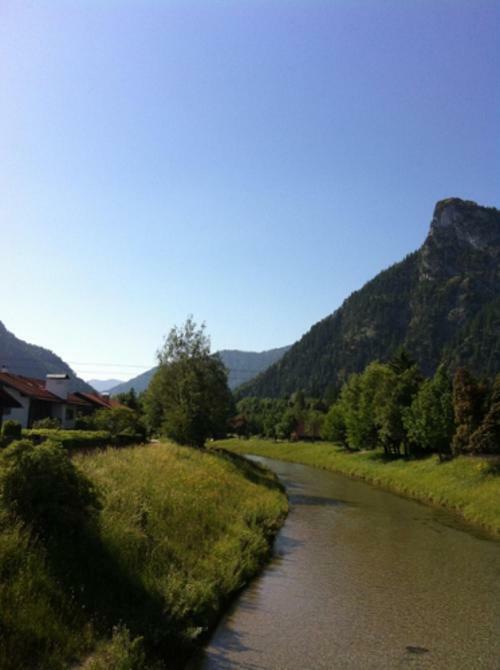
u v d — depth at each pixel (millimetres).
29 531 10102
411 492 40562
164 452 30766
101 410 50656
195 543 16406
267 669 10188
